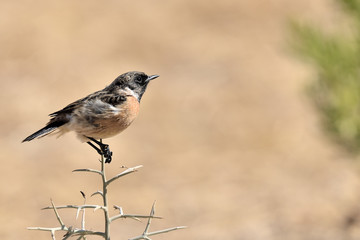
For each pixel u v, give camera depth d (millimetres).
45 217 14727
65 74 22734
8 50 24422
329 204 14422
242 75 22406
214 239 13312
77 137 7953
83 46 24797
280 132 18609
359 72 11500
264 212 14422
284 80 21672
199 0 28797
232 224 13992
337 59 11391
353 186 15180
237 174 16547
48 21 26688
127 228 14398
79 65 23344
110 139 18922
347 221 13531
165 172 17047
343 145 11961
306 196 14984
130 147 18516
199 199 15453
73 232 5348
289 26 11938
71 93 21406
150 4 28750
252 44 24625
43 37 25391
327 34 11906
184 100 21172
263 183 15961
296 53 11797
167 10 28094
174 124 19766
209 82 22203
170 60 23938
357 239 12617
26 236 13719
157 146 18547
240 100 20797
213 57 23938
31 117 19953
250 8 27422
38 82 22188
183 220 14531
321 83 11742
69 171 17188
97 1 28969
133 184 16609
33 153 18125
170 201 15445
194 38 25500
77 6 28203
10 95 21344
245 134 18766
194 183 16328
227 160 17391
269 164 16938
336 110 11375
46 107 20531
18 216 14648
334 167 16312
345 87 11398
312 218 13852
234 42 24938
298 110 19656
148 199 15664
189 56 24141
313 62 11602
